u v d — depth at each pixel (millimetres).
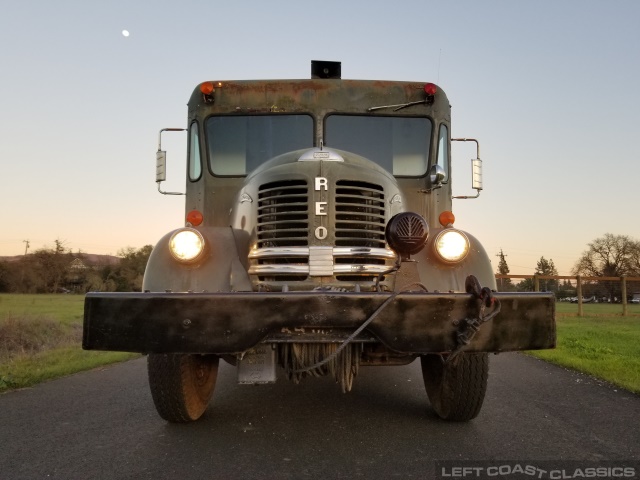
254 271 4012
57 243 72688
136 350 3428
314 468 3564
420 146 5824
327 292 3414
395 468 3551
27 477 3432
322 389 6215
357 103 5859
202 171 5805
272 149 5805
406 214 3607
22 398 5980
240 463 3674
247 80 5895
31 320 15164
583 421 4746
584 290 26734
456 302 3441
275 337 3461
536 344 3545
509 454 3824
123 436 4348
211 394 5141
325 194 4000
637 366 7758
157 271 4090
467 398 4441
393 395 5879
